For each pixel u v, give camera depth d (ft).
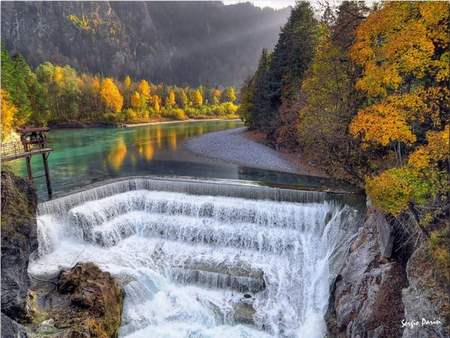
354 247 44.65
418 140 42.57
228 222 61.41
